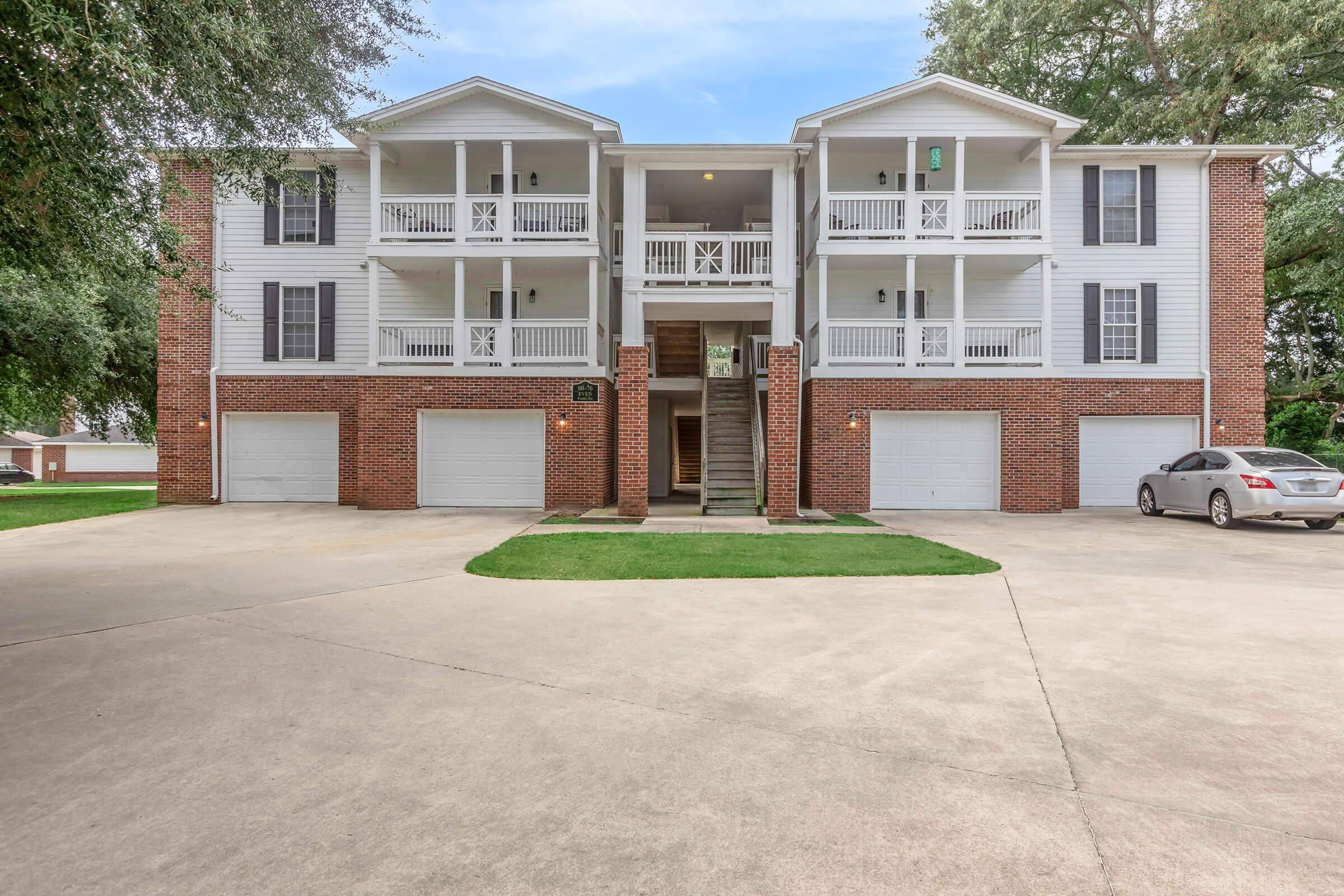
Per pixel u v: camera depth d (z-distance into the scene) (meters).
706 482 14.14
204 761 3.26
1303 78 19.52
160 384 16.64
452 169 17.03
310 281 16.88
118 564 8.61
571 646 5.14
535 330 15.98
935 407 15.11
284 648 5.07
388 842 2.59
